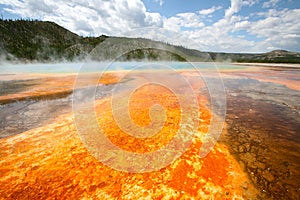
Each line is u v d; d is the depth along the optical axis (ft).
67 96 23.04
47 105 19.38
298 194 7.33
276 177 8.34
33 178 8.12
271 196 7.23
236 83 33.86
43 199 7.02
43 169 8.72
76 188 7.57
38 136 12.11
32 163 9.18
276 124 14.80
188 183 7.83
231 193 7.32
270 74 47.39
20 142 11.34
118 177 8.23
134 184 7.80
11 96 23.15
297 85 32.45
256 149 10.80
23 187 7.60
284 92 27.07
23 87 28.30
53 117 15.71
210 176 8.28
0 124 14.34
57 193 7.30
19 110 17.79
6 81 33.32
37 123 14.44
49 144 11.04
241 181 8.02
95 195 7.22
